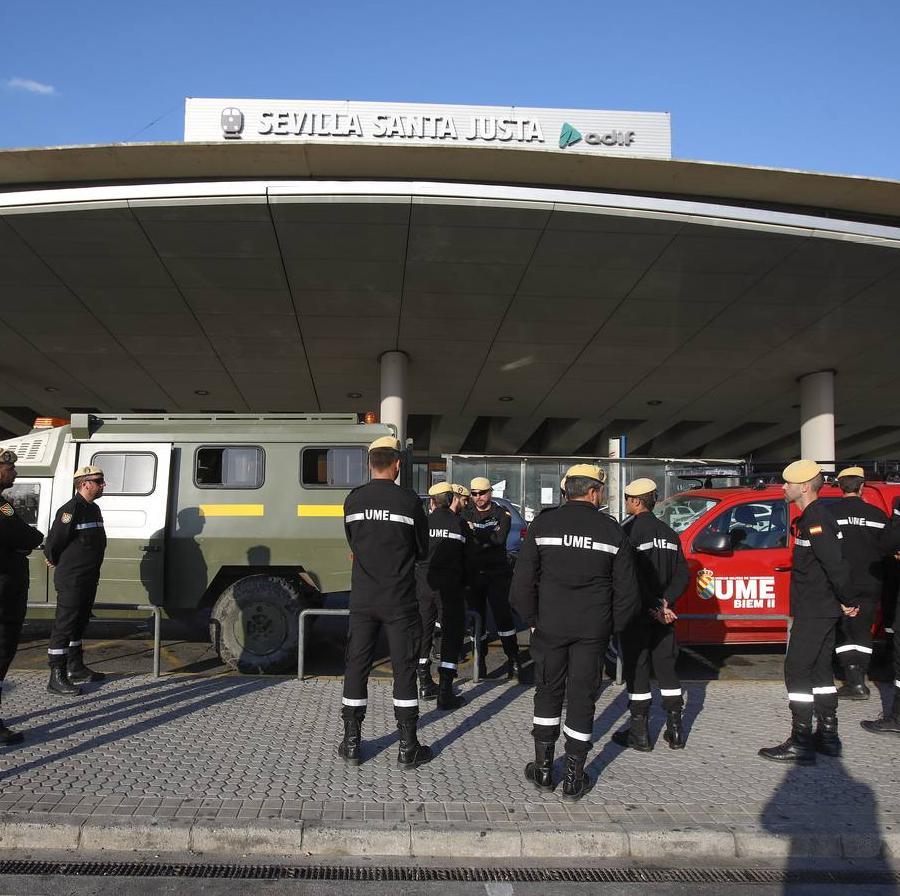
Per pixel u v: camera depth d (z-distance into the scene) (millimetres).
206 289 15695
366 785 4328
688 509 8547
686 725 5676
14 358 20062
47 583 7898
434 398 25016
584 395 24422
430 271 15000
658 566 5098
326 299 16234
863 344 18828
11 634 5160
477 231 13570
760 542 7984
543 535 4387
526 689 6703
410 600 4727
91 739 5016
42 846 3736
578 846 3773
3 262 14398
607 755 4992
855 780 4590
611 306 16562
